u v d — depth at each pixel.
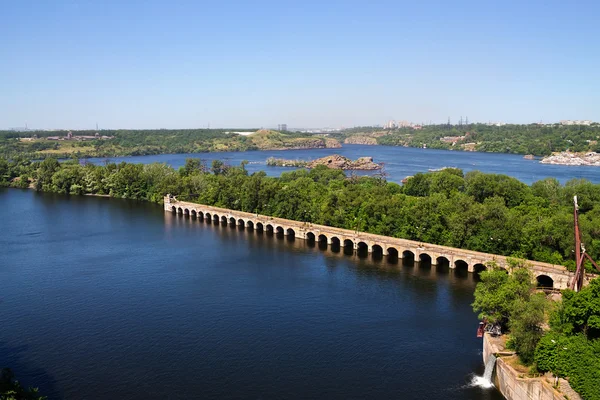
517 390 92.75
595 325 93.81
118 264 188.62
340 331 128.75
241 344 121.44
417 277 172.75
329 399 98.06
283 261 194.62
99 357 114.25
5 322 133.00
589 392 80.19
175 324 132.75
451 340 123.56
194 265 188.38
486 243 178.88
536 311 98.81
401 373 108.06
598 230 160.25
